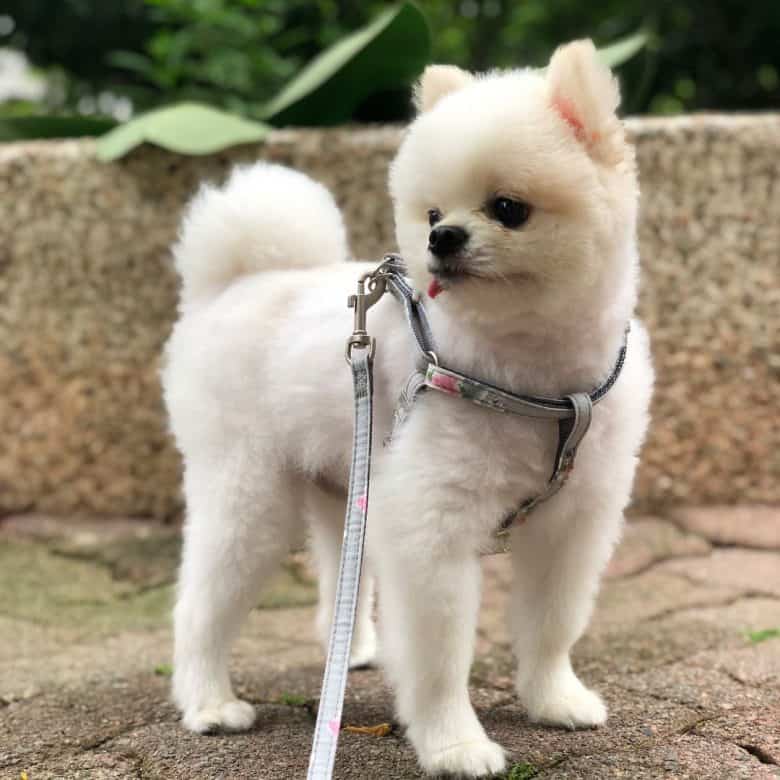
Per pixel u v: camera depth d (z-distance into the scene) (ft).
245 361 1.76
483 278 1.30
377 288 1.57
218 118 3.25
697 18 6.28
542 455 1.45
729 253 3.22
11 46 6.11
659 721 1.66
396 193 1.45
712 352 3.24
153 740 1.67
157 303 3.32
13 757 1.63
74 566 2.98
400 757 1.56
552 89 1.33
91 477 3.39
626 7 6.37
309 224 1.94
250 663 2.12
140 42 5.94
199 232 1.96
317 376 1.67
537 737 1.61
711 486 3.28
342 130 3.28
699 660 1.99
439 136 1.34
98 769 1.56
